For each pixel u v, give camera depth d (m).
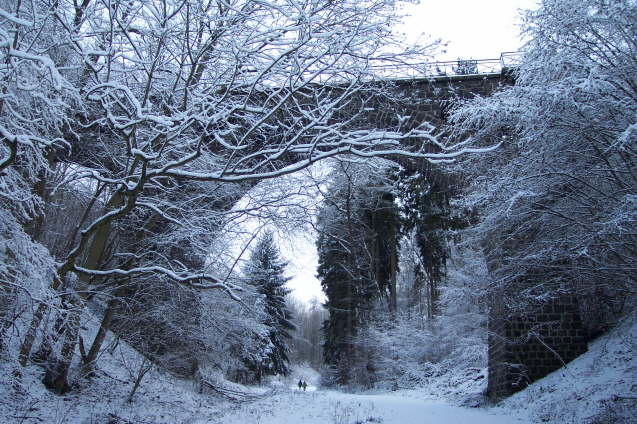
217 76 8.70
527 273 11.09
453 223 25.11
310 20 6.81
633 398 9.04
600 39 8.75
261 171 10.95
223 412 13.31
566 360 14.13
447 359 26.27
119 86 6.35
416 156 6.98
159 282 12.79
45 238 15.66
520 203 9.80
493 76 14.98
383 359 27.83
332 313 32.38
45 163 7.88
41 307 7.65
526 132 9.43
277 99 8.54
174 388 16.81
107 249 13.89
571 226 9.69
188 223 10.62
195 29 8.14
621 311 14.00
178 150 9.62
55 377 11.94
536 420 10.66
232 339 17.64
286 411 12.46
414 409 13.10
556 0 8.93
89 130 10.35
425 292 38.56
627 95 8.57
